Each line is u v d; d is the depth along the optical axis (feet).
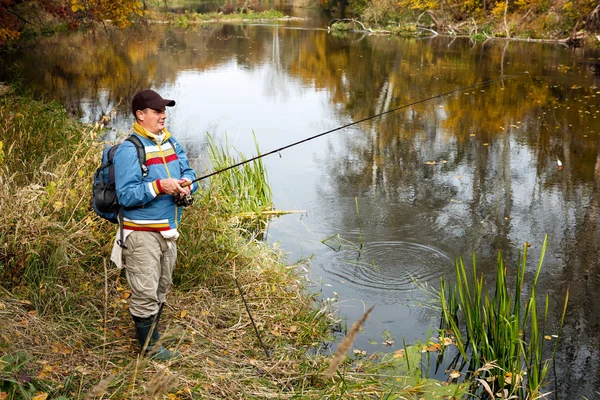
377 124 36.27
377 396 11.08
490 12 97.96
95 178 10.53
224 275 14.42
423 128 35.14
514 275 17.11
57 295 11.58
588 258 18.25
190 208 15.49
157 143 10.32
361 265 17.48
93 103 40.68
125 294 12.41
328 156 29.40
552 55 66.80
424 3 102.78
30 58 61.52
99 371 9.80
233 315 13.03
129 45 77.77
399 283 16.46
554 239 19.65
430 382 11.87
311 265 17.39
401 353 12.99
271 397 10.22
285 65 62.54
